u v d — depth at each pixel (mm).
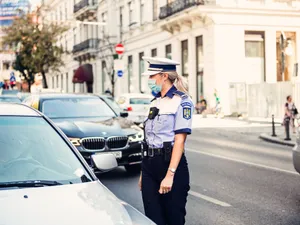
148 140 4758
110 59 45281
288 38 32281
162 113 4676
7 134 4477
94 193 3762
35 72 46844
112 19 46375
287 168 11617
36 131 4598
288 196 8516
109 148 9719
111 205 3561
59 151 4426
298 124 8734
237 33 30969
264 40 31766
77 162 4359
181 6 32500
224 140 18719
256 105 29250
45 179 3990
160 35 37781
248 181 9906
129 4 43375
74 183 3973
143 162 4836
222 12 30438
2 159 4188
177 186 4680
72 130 9680
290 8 31906
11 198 3479
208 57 31203
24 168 4105
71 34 60719
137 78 41969
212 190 9031
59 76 68188
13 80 48594
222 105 30781
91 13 51750
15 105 5105
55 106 11289
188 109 4625
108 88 43406
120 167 11727
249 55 31500
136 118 21328
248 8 30891
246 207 7754
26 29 45000
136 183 9703
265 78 31734
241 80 31125
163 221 4770
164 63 4723
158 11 37531
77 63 58812
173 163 4539
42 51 45250
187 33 33594
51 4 67688
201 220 7008
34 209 3301
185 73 34656
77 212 3316
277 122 26469
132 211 3582
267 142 18203
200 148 15898
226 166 11906
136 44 42219
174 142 4605
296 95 26625
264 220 6996
